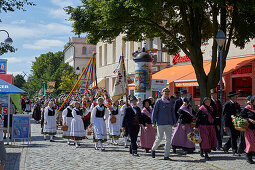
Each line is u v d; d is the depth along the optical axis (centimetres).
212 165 850
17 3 1507
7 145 1301
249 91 1925
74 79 5088
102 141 1148
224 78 2084
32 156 1015
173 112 970
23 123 1328
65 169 817
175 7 1744
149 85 1758
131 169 814
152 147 991
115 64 3794
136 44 3241
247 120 861
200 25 1608
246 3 1320
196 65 1543
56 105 2650
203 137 936
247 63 1833
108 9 1470
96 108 1166
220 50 1320
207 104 959
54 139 1535
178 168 820
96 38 1759
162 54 2798
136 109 1045
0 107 812
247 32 1589
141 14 1356
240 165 831
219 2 1334
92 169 816
